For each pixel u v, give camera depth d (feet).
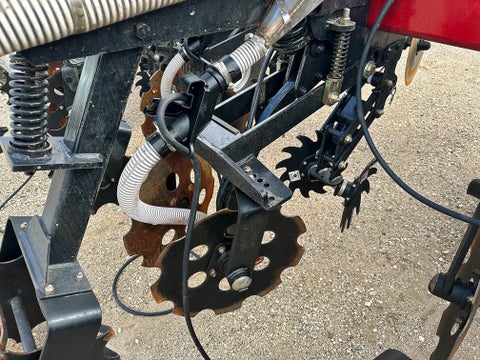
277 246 4.95
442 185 9.52
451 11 4.49
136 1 2.98
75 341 3.57
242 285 4.60
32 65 2.97
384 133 11.34
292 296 6.91
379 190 9.26
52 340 3.44
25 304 4.66
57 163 3.39
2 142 3.48
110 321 6.50
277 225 4.76
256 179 4.47
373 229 8.23
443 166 10.14
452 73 14.98
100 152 3.63
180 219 5.19
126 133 5.33
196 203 3.96
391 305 6.81
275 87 5.41
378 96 5.81
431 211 8.71
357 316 6.64
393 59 5.71
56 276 3.70
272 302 6.81
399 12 4.76
